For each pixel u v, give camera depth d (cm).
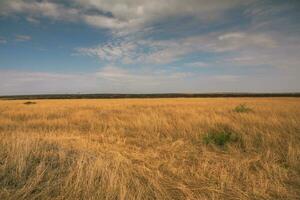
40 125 1123
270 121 960
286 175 431
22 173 398
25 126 1088
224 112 1447
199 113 1381
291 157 510
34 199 322
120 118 1291
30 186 343
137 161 540
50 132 881
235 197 366
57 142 674
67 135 855
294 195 366
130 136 845
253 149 622
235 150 611
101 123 1123
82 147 639
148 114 1423
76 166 421
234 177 434
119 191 344
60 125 1113
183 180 428
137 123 1037
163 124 973
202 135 772
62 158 489
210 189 389
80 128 1041
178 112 1459
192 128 891
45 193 337
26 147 497
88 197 329
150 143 725
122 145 698
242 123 959
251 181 417
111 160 506
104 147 670
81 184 355
